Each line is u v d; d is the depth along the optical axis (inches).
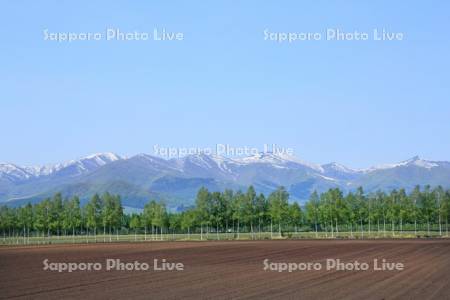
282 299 1244.5
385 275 1732.3
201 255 2815.0
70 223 6594.5
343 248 3255.4
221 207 6092.5
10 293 1391.5
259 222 6141.7
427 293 1327.5
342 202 5920.3
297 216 6072.8
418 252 2839.6
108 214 6441.9
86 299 1270.9
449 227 6919.3
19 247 4222.4
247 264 2213.3
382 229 7288.4
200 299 1256.8
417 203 6028.5
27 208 6840.6
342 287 1438.2
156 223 6373.0
